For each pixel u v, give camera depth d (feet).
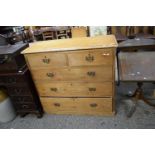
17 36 13.92
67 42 5.55
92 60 4.91
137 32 11.04
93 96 5.79
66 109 6.42
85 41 5.39
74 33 12.38
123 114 6.21
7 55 5.12
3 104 6.21
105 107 5.99
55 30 15.49
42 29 15.70
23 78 5.60
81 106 6.18
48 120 6.45
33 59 5.27
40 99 6.36
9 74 5.58
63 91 5.89
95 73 5.19
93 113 6.29
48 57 5.12
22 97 6.17
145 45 5.90
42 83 5.85
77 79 5.46
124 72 5.49
